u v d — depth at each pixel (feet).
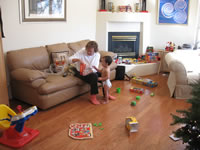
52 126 8.32
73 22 13.98
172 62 11.02
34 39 11.67
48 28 12.37
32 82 9.07
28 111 7.16
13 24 10.48
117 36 16.46
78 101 10.80
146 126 8.44
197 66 12.10
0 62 8.83
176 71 11.04
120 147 7.09
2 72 8.96
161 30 16.80
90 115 9.29
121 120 8.91
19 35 10.87
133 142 7.38
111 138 7.60
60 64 11.25
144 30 16.55
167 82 13.79
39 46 12.02
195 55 12.91
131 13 15.87
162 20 16.55
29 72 9.24
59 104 10.39
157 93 12.12
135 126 7.97
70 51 12.71
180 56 12.61
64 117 9.06
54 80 9.86
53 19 12.50
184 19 16.07
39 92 9.14
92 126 8.38
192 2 15.65
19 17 10.68
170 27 16.57
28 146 7.10
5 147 7.09
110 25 16.15
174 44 16.12
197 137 5.80
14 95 10.70
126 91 12.37
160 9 16.35
